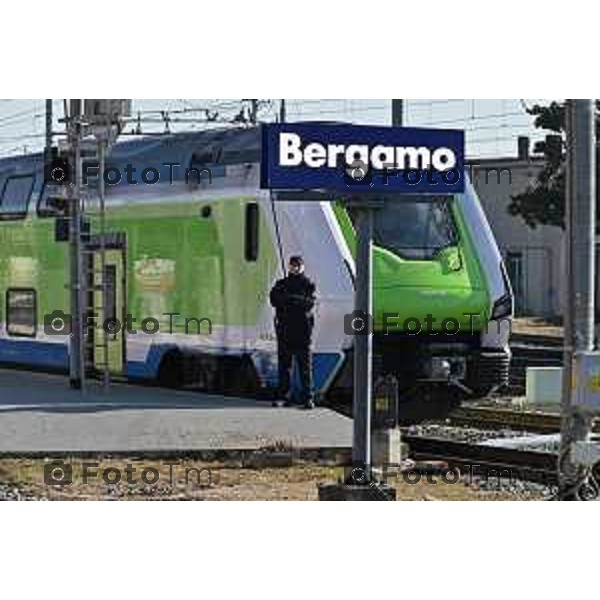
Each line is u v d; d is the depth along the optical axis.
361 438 37.88
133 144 65.44
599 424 51.22
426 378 57.88
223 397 59.12
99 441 46.62
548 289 184.00
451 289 58.28
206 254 60.41
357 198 37.09
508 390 71.12
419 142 37.50
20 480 41.38
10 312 74.12
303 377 54.88
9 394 59.91
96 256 66.06
